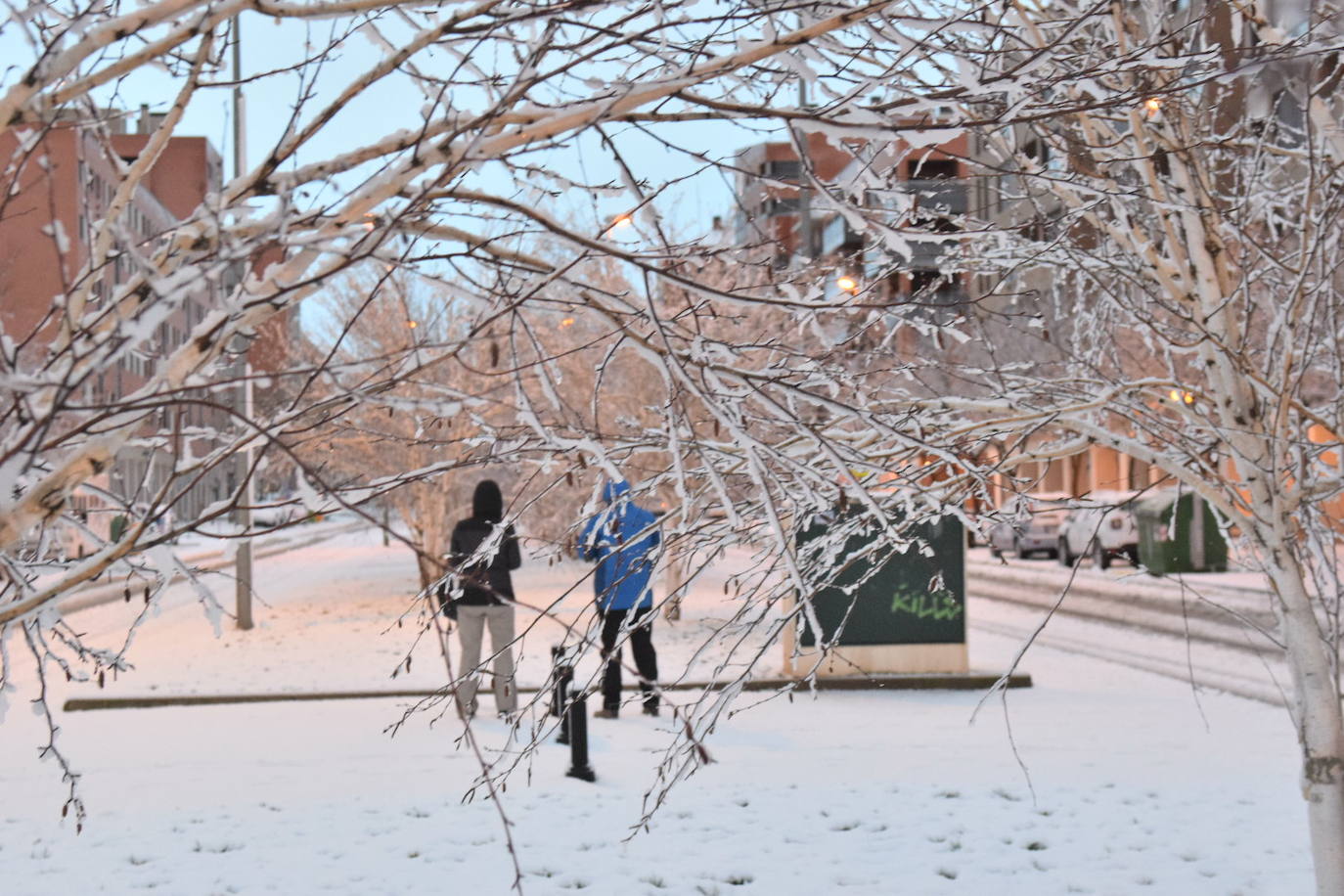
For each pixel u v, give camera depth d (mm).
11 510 2615
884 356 5129
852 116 3016
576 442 3107
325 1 2686
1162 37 4391
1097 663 14797
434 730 10805
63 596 3016
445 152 2652
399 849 7195
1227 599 21750
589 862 6910
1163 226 5273
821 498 3398
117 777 9180
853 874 6660
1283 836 7164
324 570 39531
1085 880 6488
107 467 2727
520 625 18109
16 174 2750
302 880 6660
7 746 10414
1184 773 8789
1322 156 5035
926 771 8953
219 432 3230
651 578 4383
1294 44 4242
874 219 3135
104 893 6480
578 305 3008
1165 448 5832
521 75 2783
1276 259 5066
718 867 6801
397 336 18062
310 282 2525
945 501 4848
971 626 19875
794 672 13234
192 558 39406
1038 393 5426
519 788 8578
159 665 15641
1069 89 4633
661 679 12883
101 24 2469
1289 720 10836
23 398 2357
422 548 2369
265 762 9609
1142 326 5777
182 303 2426
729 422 3008
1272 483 5184
